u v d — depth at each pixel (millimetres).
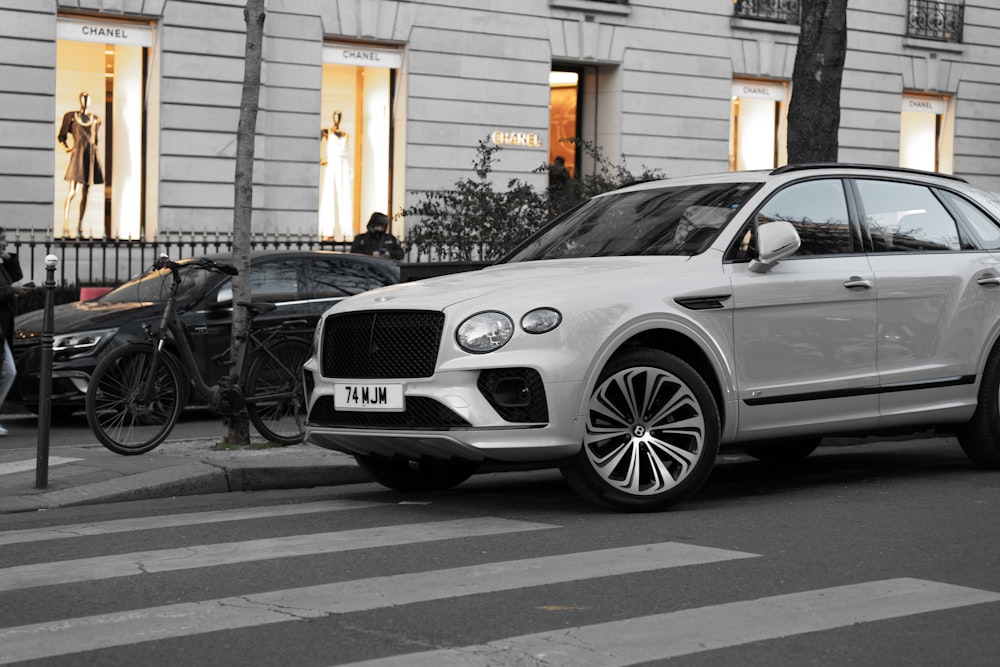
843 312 7758
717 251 7410
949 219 8555
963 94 30422
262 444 9945
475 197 18469
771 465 9336
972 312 8375
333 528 6625
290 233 21828
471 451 6672
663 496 7004
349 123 22781
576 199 18594
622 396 6941
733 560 5793
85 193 20406
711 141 26609
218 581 5402
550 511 7152
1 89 19391
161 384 9578
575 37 24781
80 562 5785
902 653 4395
